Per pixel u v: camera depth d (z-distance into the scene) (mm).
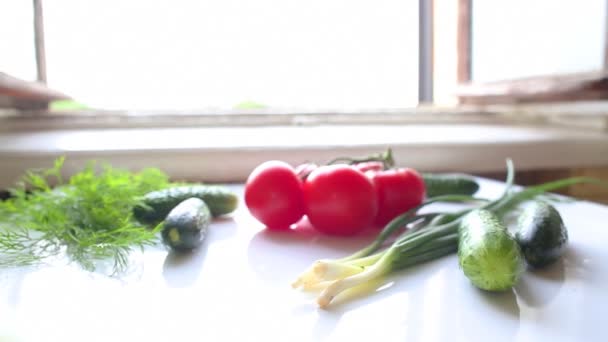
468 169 1024
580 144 1048
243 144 970
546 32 1200
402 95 1473
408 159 1001
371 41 1383
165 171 943
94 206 592
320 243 583
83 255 525
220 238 598
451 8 1467
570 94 1170
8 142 998
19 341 373
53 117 1269
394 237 603
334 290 427
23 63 1146
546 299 429
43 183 673
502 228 434
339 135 1106
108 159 924
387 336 381
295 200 608
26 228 558
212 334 385
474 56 1491
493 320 399
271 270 500
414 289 451
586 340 372
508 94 1270
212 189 663
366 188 589
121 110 1320
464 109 1450
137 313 414
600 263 500
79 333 384
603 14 1032
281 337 382
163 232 532
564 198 751
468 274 427
